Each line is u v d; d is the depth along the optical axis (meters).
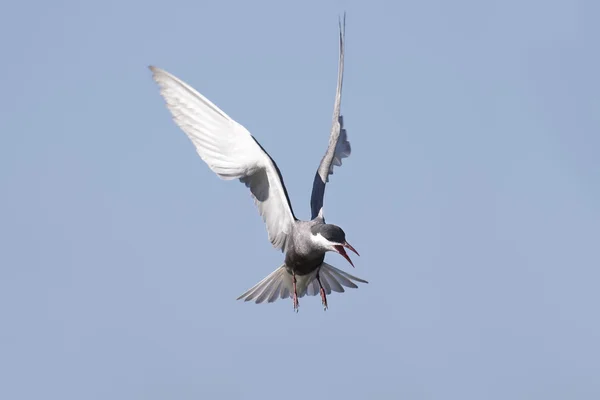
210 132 12.51
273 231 13.48
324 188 14.27
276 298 14.31
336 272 14.67
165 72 12.32
